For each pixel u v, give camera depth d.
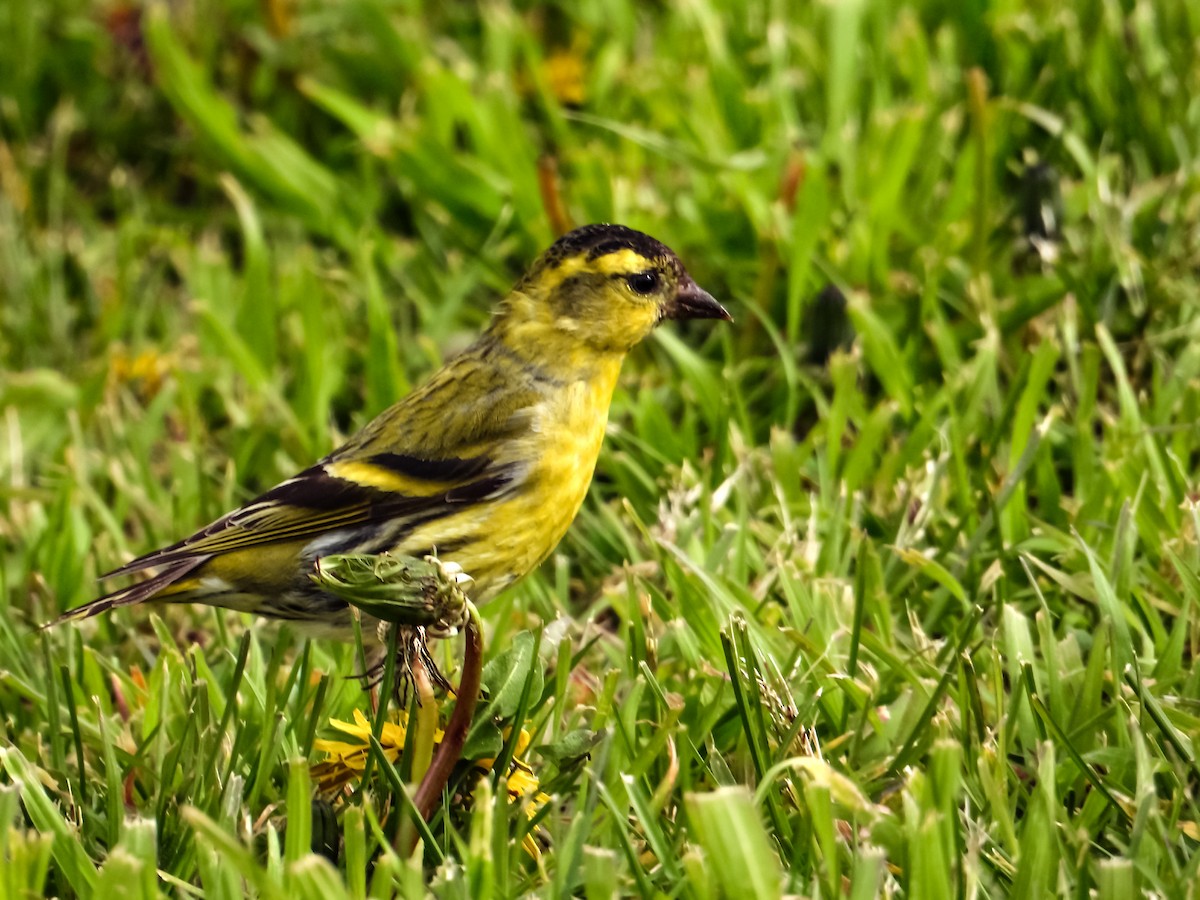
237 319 12.24
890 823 6.82
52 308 12.78
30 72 14.74
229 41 15.17
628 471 10.44
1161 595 8.88
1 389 11.87
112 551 10.41
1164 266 11.19
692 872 6.49
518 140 13.13
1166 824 7.19
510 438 8.77
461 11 15.34
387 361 11.47
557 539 9.05
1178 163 12.27
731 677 7.64
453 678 8.56
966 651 8.57
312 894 6.35
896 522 9.70
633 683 8.36
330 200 13.50
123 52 14.90
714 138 13.03
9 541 10.99
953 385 10.54
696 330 12.01
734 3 14.61
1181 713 7.64
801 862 6.95
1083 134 12.80
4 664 9.20
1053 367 10.20
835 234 12.34
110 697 9.11
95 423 11.66
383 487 8.67
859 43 13.69
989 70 13.70
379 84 14.62
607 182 12.63
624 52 14.62
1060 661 8.27
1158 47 13.14
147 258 13.55
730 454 10.55
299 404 11.69
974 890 6.64
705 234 12.23
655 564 9.50
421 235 13.39
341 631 8.66
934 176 12.48
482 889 6.62
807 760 6.82
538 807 7.56
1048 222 11.59
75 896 7.25
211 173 14.03
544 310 8.97
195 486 10.90
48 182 14.16
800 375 11.17
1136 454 9.88
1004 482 9.79
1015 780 7.48
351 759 7.40
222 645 9.35
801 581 9.15
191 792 7.60
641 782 7.47
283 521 8.55
